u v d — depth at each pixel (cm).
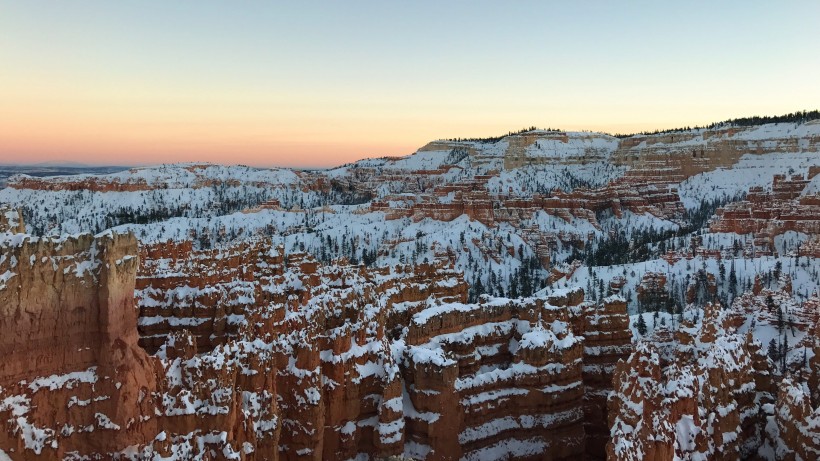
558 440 5988
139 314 6100
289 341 4622
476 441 5597
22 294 2830
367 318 5319
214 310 6062
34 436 2822
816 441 4547
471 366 6112
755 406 5416
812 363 6488
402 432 4969
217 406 3328
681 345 6638
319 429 4509
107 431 2961
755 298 12588
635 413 4394
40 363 2900
